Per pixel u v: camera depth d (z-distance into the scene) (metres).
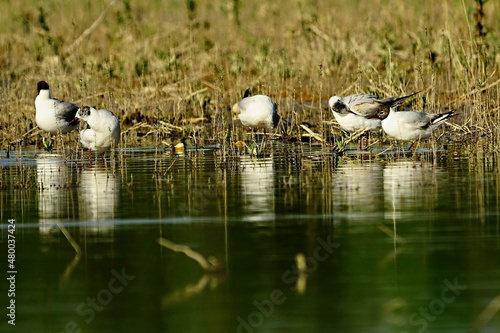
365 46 24.73
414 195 13.77
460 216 12.42
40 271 10.58
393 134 17.72
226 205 13.38
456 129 19.23
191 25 25.50
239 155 18.06
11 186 15.14
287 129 20.38
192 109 22.83
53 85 22.80
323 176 15.45
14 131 20.27
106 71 23.78
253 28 29.00
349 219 12.40
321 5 30.56
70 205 13.63
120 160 17.80
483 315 9.04
